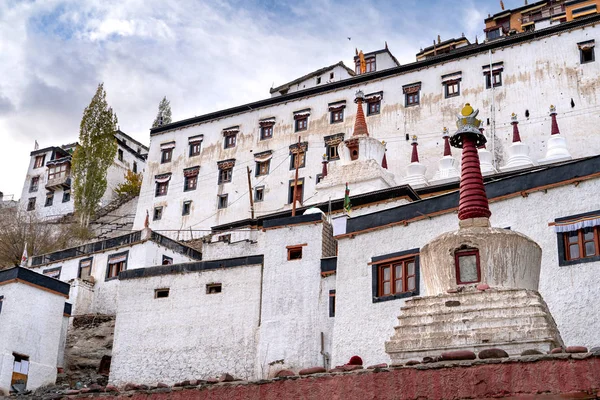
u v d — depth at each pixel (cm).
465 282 2000
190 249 5228
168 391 1828
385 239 2888
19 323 3672
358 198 4666
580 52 5588
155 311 3625
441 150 5816
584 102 5425
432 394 1451
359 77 6450
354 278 2898
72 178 8288
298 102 6756
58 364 4003
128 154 8906
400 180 5819
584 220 2459
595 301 2333
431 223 2781
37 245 6638
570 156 5094
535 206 2608
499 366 1408
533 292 1888
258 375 3206
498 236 2006
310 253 3347
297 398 1614
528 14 7488
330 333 3139
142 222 7038
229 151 6906
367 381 1538
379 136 6122
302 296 3272
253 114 6950
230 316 3438
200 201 6812
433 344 1839
